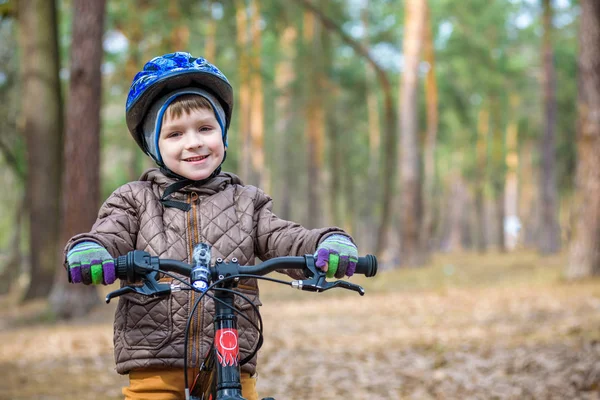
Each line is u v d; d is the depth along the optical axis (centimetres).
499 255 3262
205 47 2656
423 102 3334
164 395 254
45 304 1434
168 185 267
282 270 266
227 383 211
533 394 582
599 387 579
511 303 1124
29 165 1570
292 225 268
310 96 3109
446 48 3284
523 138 4197
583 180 1341
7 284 2497
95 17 1230
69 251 226
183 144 262
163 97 264
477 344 808
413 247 2266
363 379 684
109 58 2206
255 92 2981
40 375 764
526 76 3747
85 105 1226
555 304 1057
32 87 1547
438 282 1680
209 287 214
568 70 3256
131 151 2684
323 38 3059
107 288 1493
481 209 3878
